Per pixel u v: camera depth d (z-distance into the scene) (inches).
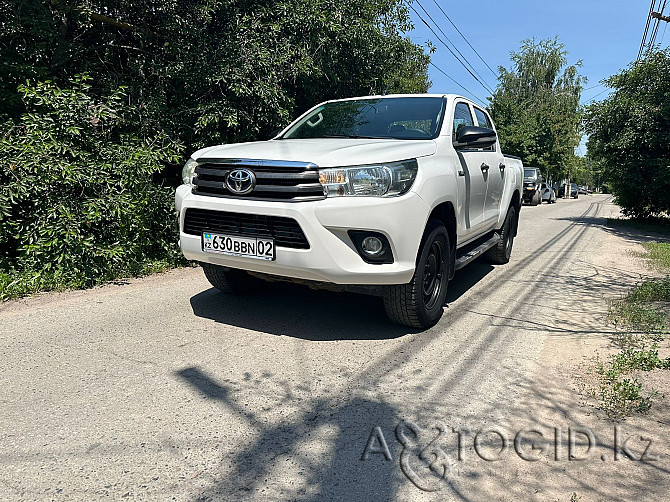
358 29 356.2
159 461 90.8
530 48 1876.2
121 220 235.1
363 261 140.6
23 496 80.4
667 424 107.0
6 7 234.4
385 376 129.1
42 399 112.7
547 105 1612.9
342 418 107.8
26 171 212.1
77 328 160.2
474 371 133.3
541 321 179.9
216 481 85.6
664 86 600.4
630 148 616.4
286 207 136.7
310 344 149.9
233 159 145.9
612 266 301.1
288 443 97.8
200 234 155.9
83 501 79.7
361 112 203.2
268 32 301.7
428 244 156.1
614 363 137.3
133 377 125.0
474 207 205.2
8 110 234.1
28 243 218.4
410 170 147.3
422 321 160.2
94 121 246.5
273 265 142.6
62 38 267.6
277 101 295.0
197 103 284.2
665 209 669.3
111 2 272.5
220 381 123.9
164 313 176.9
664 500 83.0
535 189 1040.2
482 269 279.1
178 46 281.9
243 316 174.4
